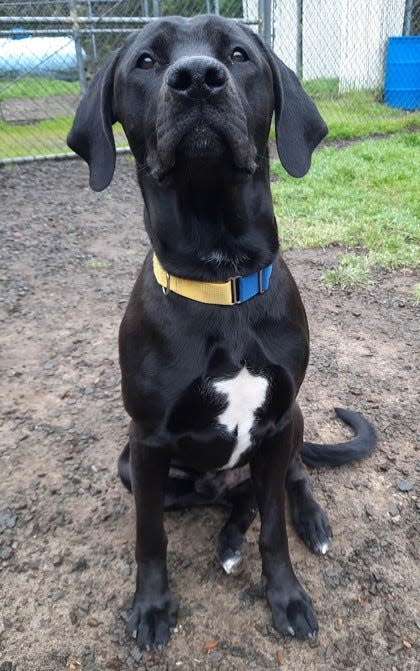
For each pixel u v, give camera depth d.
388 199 2.02
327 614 0.72
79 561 0.80
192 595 0.75
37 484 0.93
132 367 0.68
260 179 0.67
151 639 0.69
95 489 0.92
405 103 3.65
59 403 1.12
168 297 0.67
